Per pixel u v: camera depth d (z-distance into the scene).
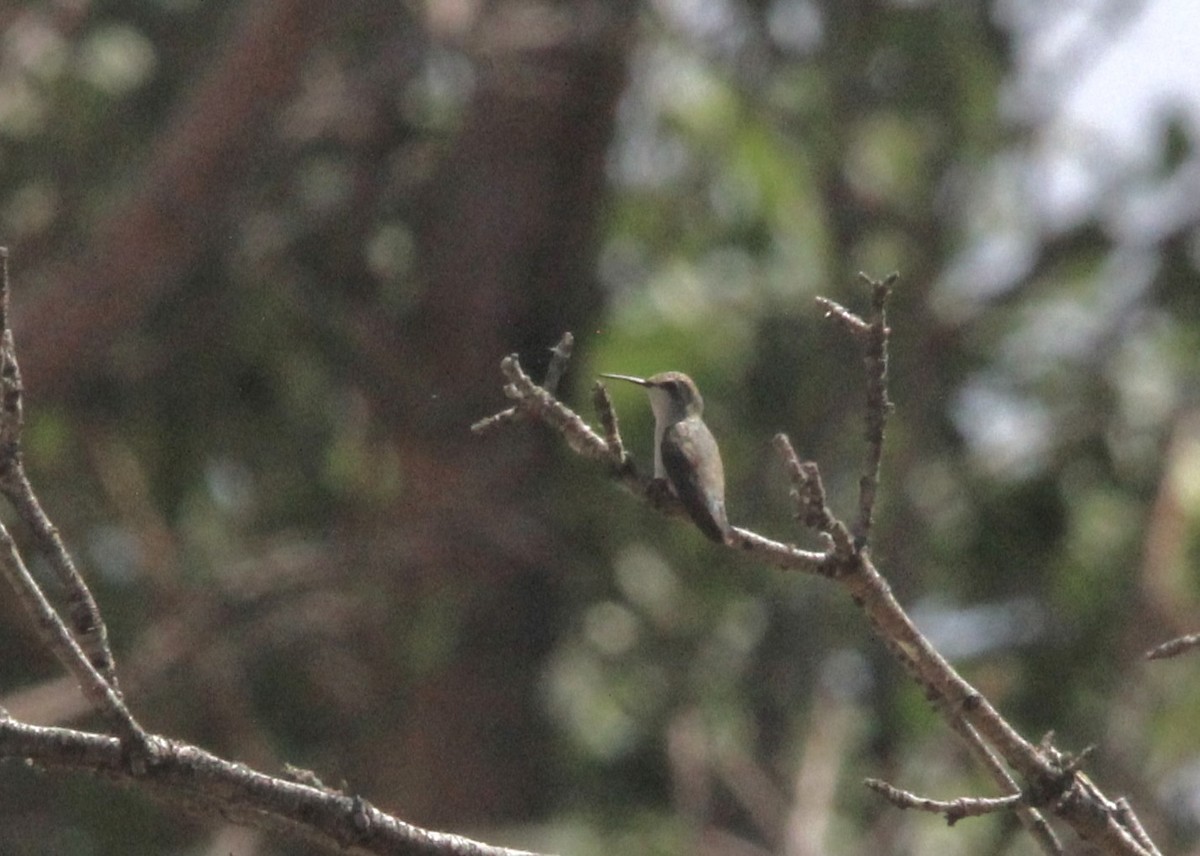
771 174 16.19
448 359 16.52
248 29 12.88
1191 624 14.92
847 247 16.38
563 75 15.30
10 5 14.91
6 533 4.64
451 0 14.69
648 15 15.98
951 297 16.50
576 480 15.96
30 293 14.05
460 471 16.25
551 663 16.52
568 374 15.76
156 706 15.49
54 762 4.73
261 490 17.08
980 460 16.09
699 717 15.75
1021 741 5.53
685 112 16.17
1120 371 16.17
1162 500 15.22
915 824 14.63
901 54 15.26
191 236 13.61
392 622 16.48
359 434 17.14
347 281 16.28
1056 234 16.39
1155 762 14.78
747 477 15.68
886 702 15.10
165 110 15.25
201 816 4.92
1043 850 5.69
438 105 16.23
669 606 16.14
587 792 16.09
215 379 16.03
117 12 15.34
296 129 15.29
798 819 14.32
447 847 5.09
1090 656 15.34
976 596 16.08
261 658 17.09
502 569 16.25
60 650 4.69
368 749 16.94
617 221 16.86
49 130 15.13
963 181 16.17
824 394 15.93
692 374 15.66
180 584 15.09
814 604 15.49
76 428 15.73
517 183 16.66
